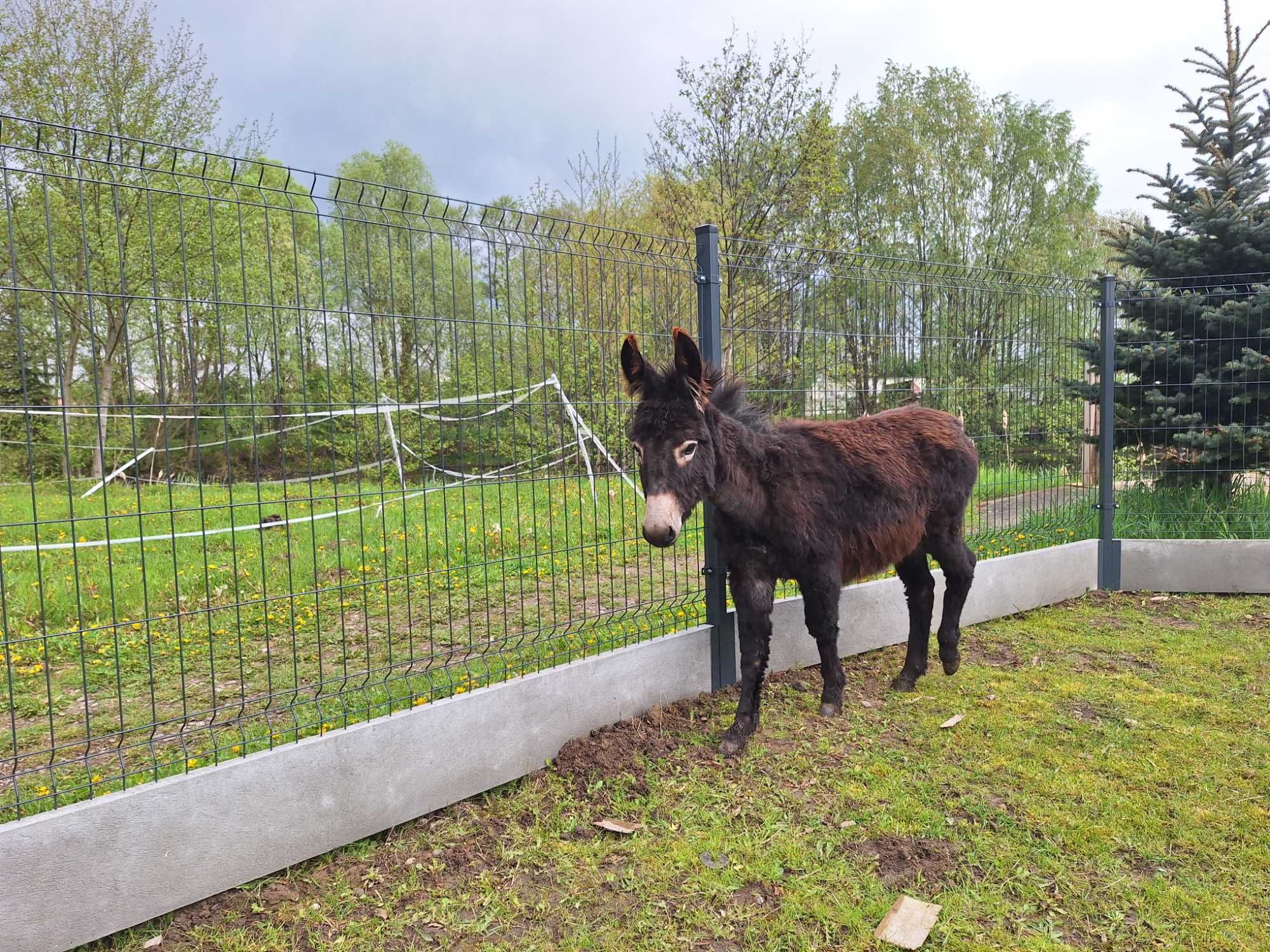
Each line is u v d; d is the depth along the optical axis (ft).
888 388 18.76
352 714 11.68
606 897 8.88
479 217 11.63
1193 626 18.45
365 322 11.57
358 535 27.20
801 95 42.55
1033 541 21.67
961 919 8.30
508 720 11.21
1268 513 22.88
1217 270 25.35
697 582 21.56
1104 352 21.85
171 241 20.07
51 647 16.28
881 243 64.85
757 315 16.51
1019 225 82.79
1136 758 11.87
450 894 8.93
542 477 13.34
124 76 51.72
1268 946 7.81
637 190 52.80
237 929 8.27
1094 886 8.87
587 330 13.14
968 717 13.62
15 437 35.96
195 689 14.07
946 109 82.12
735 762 12.03
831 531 13.14
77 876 7.63
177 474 38.55
